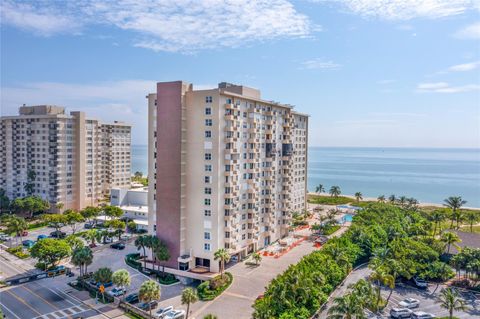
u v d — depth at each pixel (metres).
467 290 75.75
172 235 84.81
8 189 159.50
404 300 68.44
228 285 76.19
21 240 109.81
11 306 67.81
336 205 185.00
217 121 82.31
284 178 112.38
